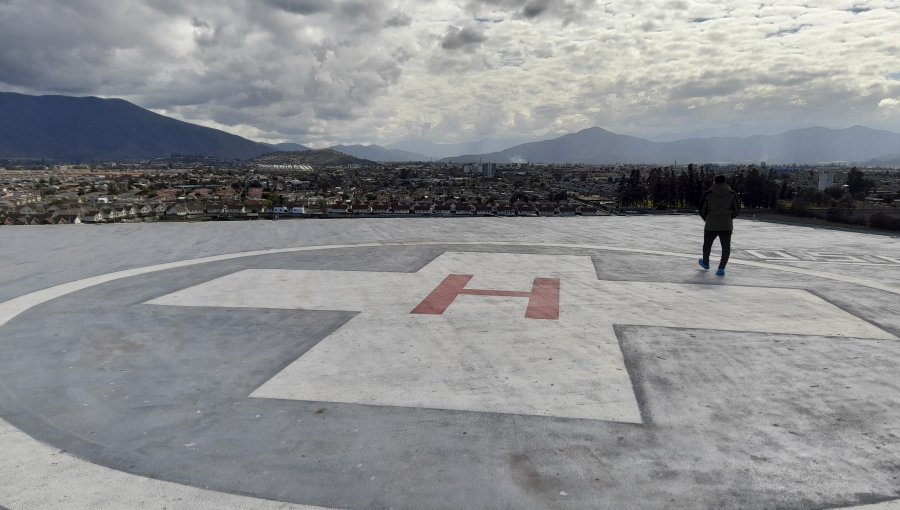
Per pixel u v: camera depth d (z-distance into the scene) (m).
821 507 2.57
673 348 4.93
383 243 11.97
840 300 6.80
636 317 6.00
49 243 11.97
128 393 3.96
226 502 2.62
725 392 3.93
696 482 2.78
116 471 2.92
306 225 15.47
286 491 2.71
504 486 2.74
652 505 2.58
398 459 3.01
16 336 5.38
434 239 12.68
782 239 12.72
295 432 3.34
